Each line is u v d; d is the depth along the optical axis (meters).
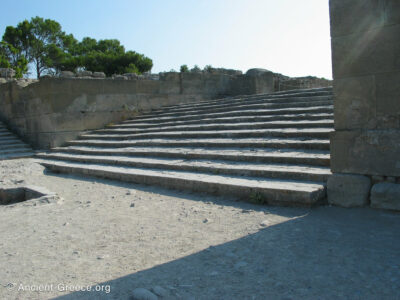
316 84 20.72
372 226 3.98
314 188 4.92
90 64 36.38
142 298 2.62
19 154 13.29
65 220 5.05
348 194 4.74
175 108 14.92
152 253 3.62
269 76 19.05
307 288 2.72
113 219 4.97
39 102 14.14
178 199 5.92
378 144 4.53
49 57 39.81
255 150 7.31
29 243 4.12
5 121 17.70
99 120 14.53
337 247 3.47
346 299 2.53
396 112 4.36
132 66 34.47
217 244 3.76
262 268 3.10
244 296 2.65
